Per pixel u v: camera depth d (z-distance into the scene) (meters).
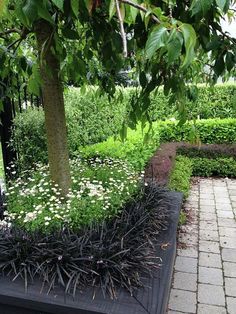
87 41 1.85
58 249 1.65
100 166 2.88
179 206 2.59
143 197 2.42
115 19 1.53
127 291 1.49
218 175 5.12
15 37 2.39
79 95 4.61
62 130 2.11
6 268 1.62
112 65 1.79
